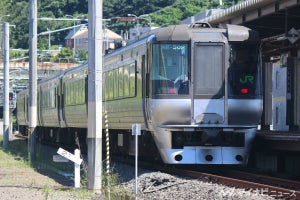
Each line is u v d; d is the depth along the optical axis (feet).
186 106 96.43
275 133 107.14
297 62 142.51
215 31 98.32
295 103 143.33
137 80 106.22
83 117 150.51
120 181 96.02
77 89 157.07
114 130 134.72
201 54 97.40
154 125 98.22
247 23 154.92
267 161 113.50
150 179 89.71
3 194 82.64
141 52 103.76
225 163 98.22
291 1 128.88
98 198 77.66
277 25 157.89
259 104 98.58
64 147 195.31
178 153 97.81
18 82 389.19
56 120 191.11
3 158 156.04
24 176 108.47
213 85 97.19
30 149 146.61
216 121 96.94
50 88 199.93
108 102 129.29
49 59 412.36
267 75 153.28
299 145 94.53
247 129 98.43
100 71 86.12
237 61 97.96
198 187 79.36
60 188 88.48
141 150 114.52
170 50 97.40
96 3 85.35
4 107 206.69
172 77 96.94
